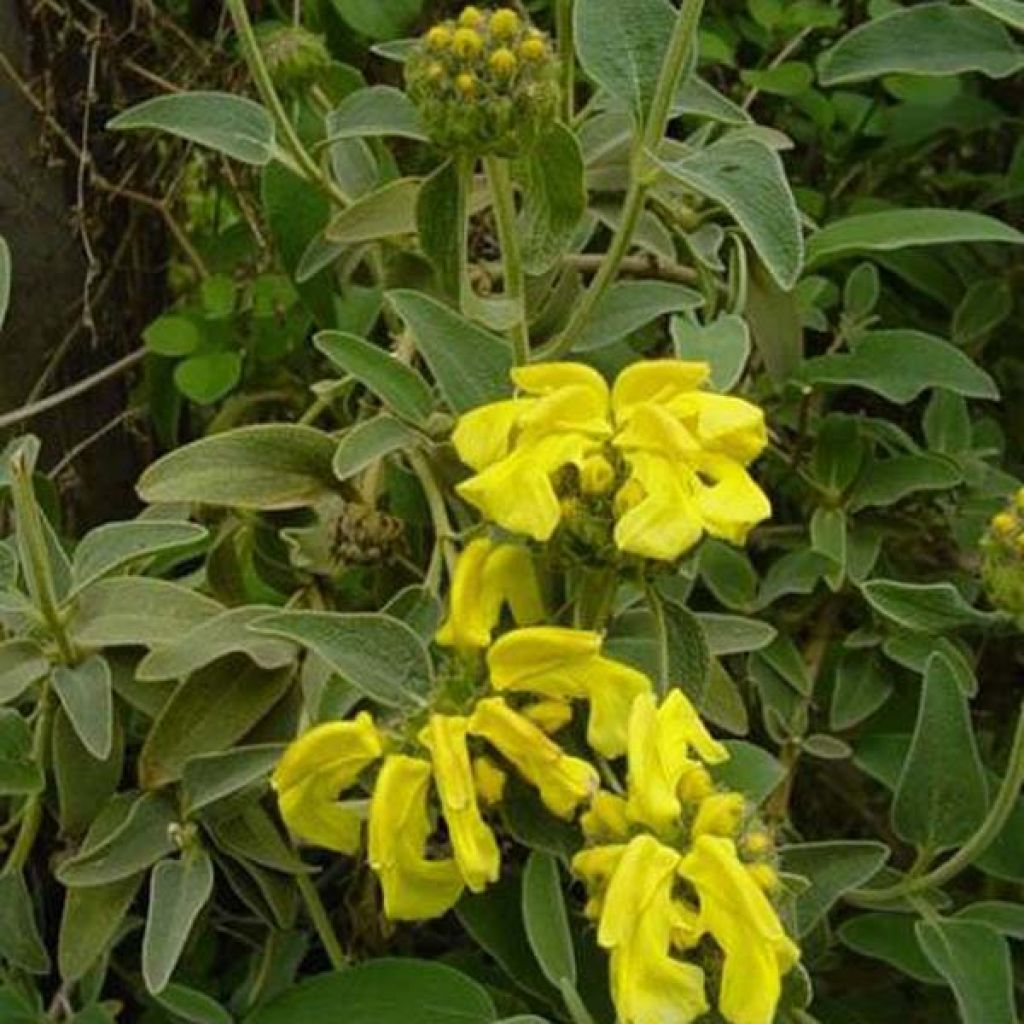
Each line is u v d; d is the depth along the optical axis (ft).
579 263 1.78
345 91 1.86
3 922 1.50
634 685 1.32
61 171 1.89
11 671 1.46
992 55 1.78
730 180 1.39
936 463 1.79
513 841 1.64
